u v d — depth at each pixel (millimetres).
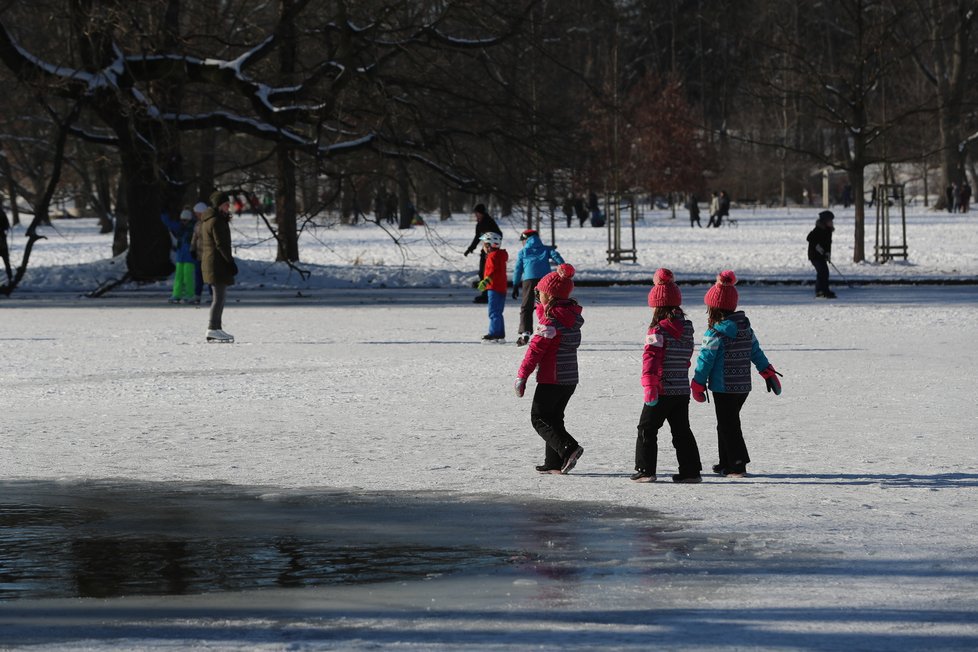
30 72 61594
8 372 30219
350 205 137625
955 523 14875
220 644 10375
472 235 121625
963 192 158875
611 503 16250
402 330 41750
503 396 26219
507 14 62250
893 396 25812
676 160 169625
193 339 38719
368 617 11156
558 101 79125
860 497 16469
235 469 18594
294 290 64125
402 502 16328
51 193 61406
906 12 83062
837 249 93562
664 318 17531
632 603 11555
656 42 187875
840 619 10992
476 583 12336
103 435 21516
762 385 27609
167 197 66562
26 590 12180
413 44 63688
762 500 16344
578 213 143750
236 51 71500
